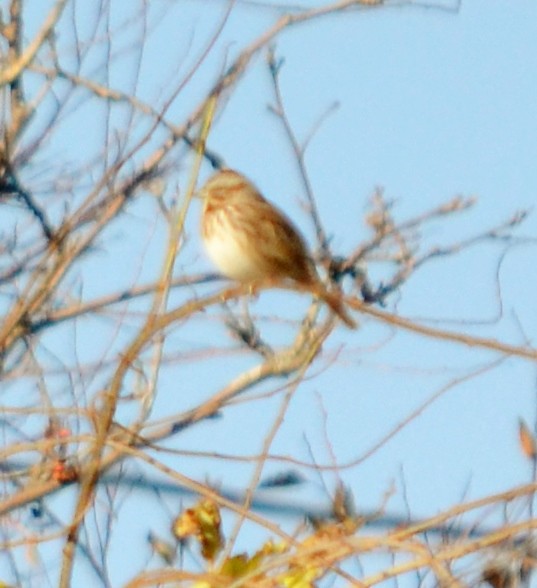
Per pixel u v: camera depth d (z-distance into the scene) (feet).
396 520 34.88
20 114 39.50
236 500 36.91
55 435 38.65
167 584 32.24
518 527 29.55
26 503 37.42
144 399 38.83
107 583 34.71
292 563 30.73
